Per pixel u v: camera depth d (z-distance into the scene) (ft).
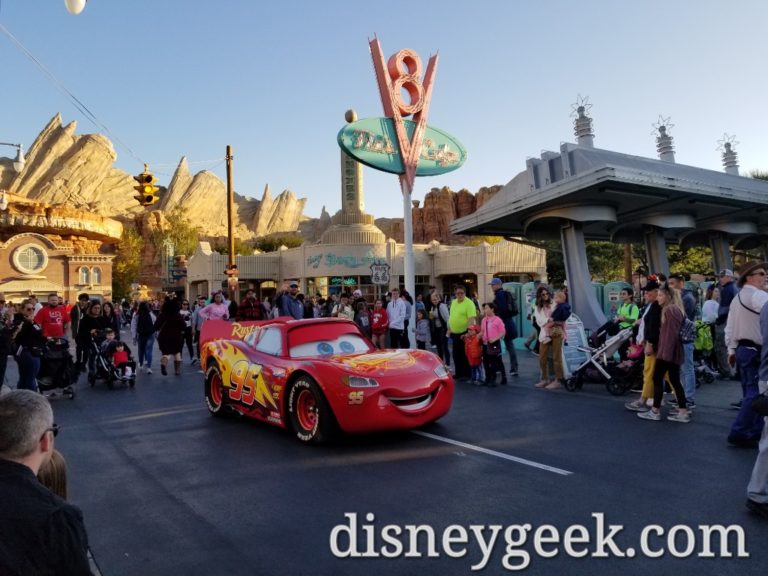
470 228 56.24
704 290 48.24
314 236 610.24
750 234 68.54
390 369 20.99
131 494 15.96
